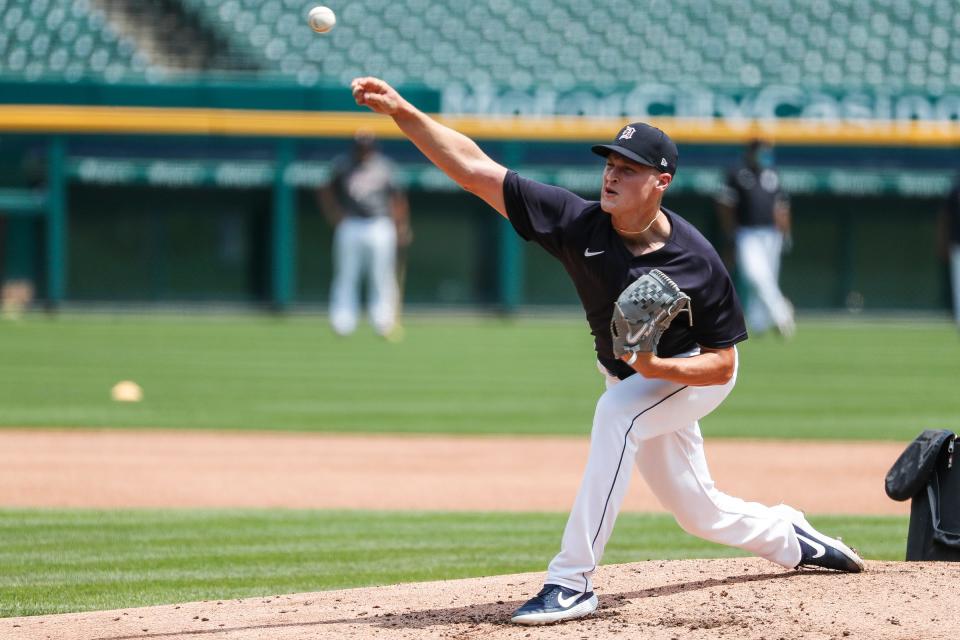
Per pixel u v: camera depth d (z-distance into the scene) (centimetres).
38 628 1559
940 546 1848
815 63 9181
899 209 8569
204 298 8312
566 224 1516
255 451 3325
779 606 1567
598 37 9175
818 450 3394
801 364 5641
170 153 7994
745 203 6419
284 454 3284
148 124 7775
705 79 9062
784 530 1689
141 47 8719
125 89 7756
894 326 8031
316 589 1869
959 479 1856
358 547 2205
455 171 1542
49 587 1875
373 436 3594
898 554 2127
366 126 7881
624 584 1716
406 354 5891
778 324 6619
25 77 7719
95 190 8125
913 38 9369
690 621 1503
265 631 1506
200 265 8294
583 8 9269
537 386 4788
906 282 8619
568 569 1520
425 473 3042
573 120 7944
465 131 7894
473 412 4078
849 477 2986
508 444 3488
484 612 1581
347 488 2844
